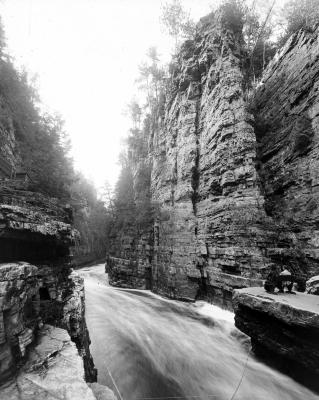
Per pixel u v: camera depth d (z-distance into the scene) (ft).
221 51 79.30
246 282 52.03
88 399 11.89
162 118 111.55
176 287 71.26
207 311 60.18
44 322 20.16
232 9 83.10
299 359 25.61
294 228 51.72
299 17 69.31
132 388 30.07
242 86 72.69
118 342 41.91
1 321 12.94
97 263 184.55
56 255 27.48
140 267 94.43
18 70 77.05
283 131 61.98
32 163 57.41
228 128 68.49
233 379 31.65
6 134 55.31
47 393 12.09
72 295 29.43
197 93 88.89
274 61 78.23
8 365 12.91
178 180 84.99
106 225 170.91
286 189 57.26
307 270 45.62
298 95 58.03
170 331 48.91
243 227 57.62
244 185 61.72
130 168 146.92
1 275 13.60
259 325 31.68
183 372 33.76
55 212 27.66
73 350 16.30
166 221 84.89
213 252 65.41
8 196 20.66
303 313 24.68
